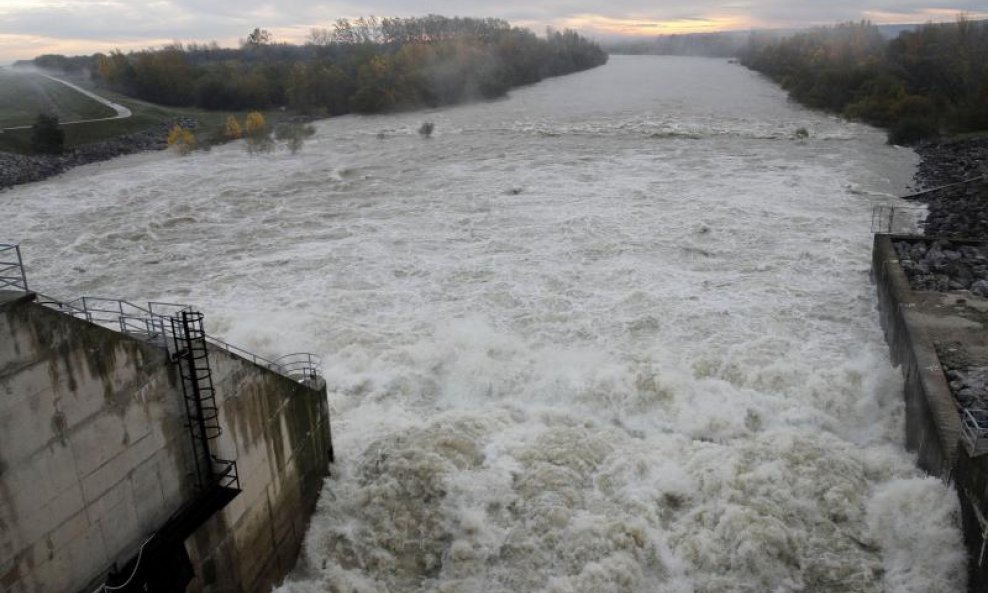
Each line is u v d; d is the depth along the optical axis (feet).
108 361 40.98
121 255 134.00
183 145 258.98
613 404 77.20
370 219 151.84
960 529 53.83
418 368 84.38
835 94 314.55
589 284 110.63
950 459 56.34
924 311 82.48
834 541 56.44
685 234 133.18
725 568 55.06
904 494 57.72
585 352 88.02
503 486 62.23
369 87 369.91
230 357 50.03
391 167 211.41
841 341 89.76
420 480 62.95
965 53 348.59
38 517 37.73
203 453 48.16
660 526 58.65
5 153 234.79
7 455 35.78
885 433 71.87
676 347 88.84
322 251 131.13
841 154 214.28
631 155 213.25
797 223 138.82
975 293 88.94
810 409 74.84
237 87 396.78
